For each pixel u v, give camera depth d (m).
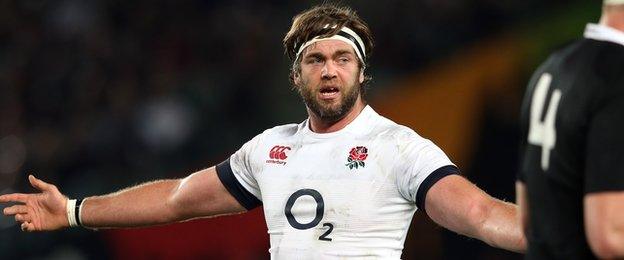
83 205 19.83
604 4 12.98
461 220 16.41
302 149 17.75
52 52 48.25
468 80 39.19
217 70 44.72
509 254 34.53
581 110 12.55
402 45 41.91
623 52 12.57
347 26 17.59
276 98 42.62
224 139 42.00
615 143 12.24
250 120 42.53
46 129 45.50
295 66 17.94
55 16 49.28
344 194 17.08
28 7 49.69
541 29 39.84
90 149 42.84
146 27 47.56
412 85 40.34
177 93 43.84
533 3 41.00
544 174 13.04
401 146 17.11
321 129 17.80
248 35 44.88
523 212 13.64
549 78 13.20
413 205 17.36
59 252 37.38
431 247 35.34
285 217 17.48
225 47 45.19
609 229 12.16
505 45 39.81
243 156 18.61
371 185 17.06
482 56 39.78
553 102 12.98
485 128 38.06
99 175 42.03
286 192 17.55
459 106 38.81
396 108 40.03
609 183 12.21
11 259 37.69
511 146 37.62
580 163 12.65
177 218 19.48
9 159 44.56
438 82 39.66
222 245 34.91
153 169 41.44
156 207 19.44
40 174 43.38
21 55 48.38
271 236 17.77
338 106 17.39
